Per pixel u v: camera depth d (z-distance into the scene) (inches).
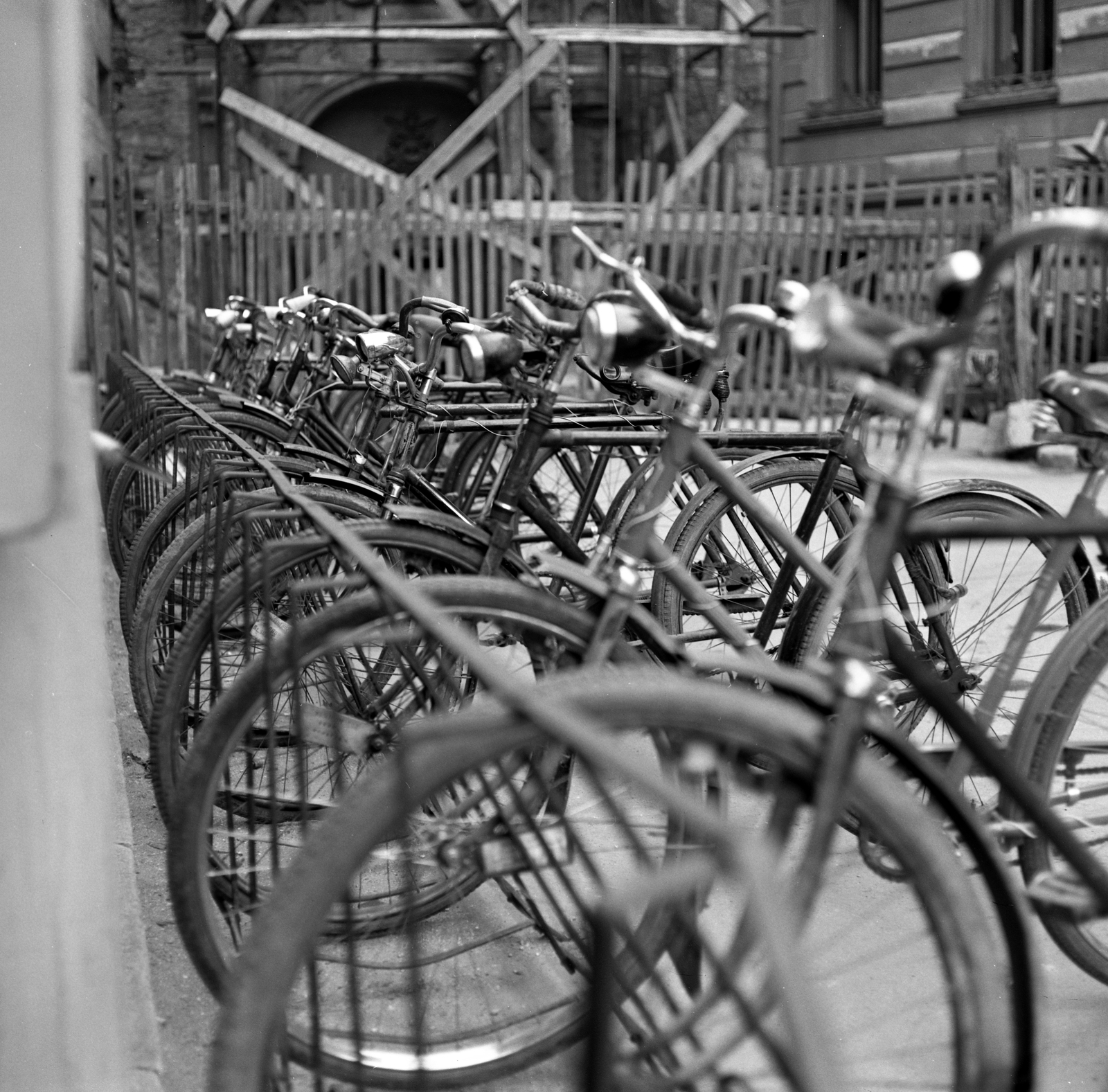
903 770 84.8
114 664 161.8
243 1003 56.7
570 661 78.1
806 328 60.9
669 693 60.3
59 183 61.4
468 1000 93.0
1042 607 90.4
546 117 604.1
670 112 577.0
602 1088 52.1
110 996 65.3
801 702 79.3
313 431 175.2
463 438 182.7
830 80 561.3
